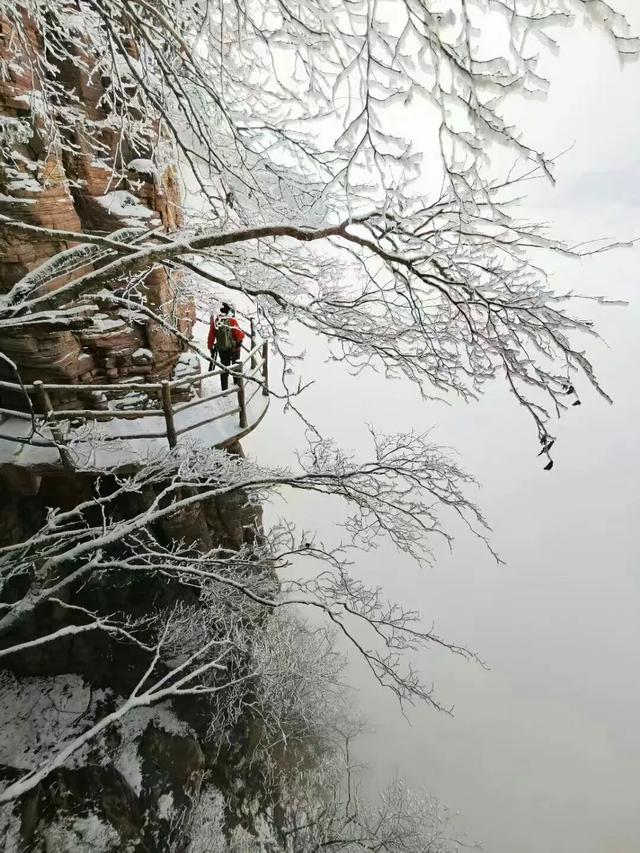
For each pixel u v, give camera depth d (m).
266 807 6.14
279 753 6.98
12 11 3.48
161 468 5.07
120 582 5.98
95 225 5.36
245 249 4.72
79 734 5.35
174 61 3.81
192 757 5.69
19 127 4.34
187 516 6.16
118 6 3.00
